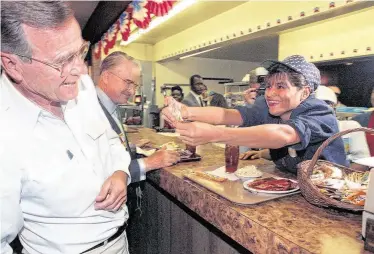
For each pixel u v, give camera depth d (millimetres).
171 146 1822
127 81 1653
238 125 1485
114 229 954
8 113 743
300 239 668
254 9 2664
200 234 1231
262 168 1345
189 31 3861
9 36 656
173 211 1437
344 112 2080
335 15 2082
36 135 781
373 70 2305
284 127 966
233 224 854
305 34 2727
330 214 814
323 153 1105
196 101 3125
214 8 2947
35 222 836
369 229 609
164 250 1575
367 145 1459
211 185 1065
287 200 929
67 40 701
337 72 2529
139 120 3953
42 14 651
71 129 860
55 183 792
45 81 728
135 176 1318
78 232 863
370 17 2172
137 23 2436
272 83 1121
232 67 4785
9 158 715
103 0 3133
